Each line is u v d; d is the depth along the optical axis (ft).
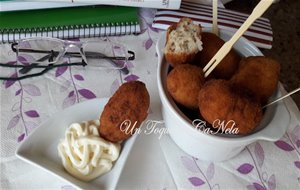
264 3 0.68
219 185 0.94
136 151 0.97
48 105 1.03
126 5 1.25
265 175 0.97
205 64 0.90
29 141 0.88
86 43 1.19
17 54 1.13
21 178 0.89
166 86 0.86
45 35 1.19
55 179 0.90
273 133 0.81
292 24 2.08
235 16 1.34
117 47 1.20
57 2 1.21
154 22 1.27
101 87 1.10
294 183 0.97
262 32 1.29
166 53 0.87
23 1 1.19
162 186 0.92
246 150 1.01
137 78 1.13
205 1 1.42
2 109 1.00
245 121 0.76
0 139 0.95
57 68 1.12
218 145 0.85
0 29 1.17
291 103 1.13
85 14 1.25
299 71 1.86
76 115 0.96
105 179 0.88
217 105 0.76
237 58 0.91
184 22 0.90
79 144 0.87
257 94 0.83
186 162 0.97
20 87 1.06
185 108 0.87
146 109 0.88
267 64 0.84
